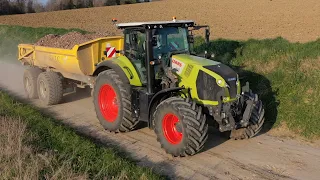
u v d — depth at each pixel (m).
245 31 17.94
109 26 27.53
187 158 6.00
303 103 7.45
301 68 8.48
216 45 11.23
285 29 17.81
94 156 5.80
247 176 5.38
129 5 47.94
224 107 5.86
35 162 5.05
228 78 5.93
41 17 40.34
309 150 6.27
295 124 7.11
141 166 5.60
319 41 9.98
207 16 28.47
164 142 6.05
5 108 8.26
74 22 32.81
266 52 9.75
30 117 7.60
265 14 26.12
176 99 5.85
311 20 20.95
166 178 5.31
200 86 6.02
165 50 6.69
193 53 7.03
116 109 7.18
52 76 9.16
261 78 8.58
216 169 5.61
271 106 7.69
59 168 4.95
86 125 7.76
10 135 5.92
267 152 6.20
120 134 7.20
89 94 10.33
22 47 10.91
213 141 6.70
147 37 6.41
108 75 7.12
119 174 5.15
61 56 8.82
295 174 5.43
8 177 4.78
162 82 6.50
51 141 6.32
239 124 6.03
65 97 10.08
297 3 31.23
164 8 39.19
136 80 6.88
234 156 6.05
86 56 8.41
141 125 7.67
